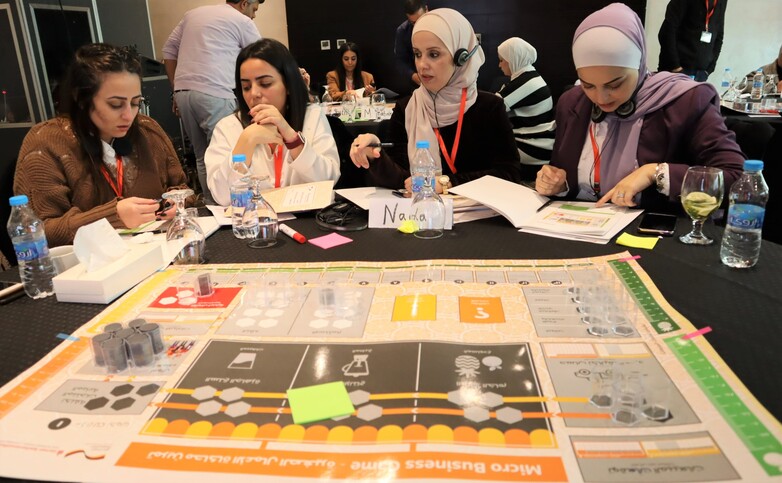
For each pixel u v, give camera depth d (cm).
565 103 194
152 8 658
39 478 67
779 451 66
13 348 98
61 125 175
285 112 212
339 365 88
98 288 114
